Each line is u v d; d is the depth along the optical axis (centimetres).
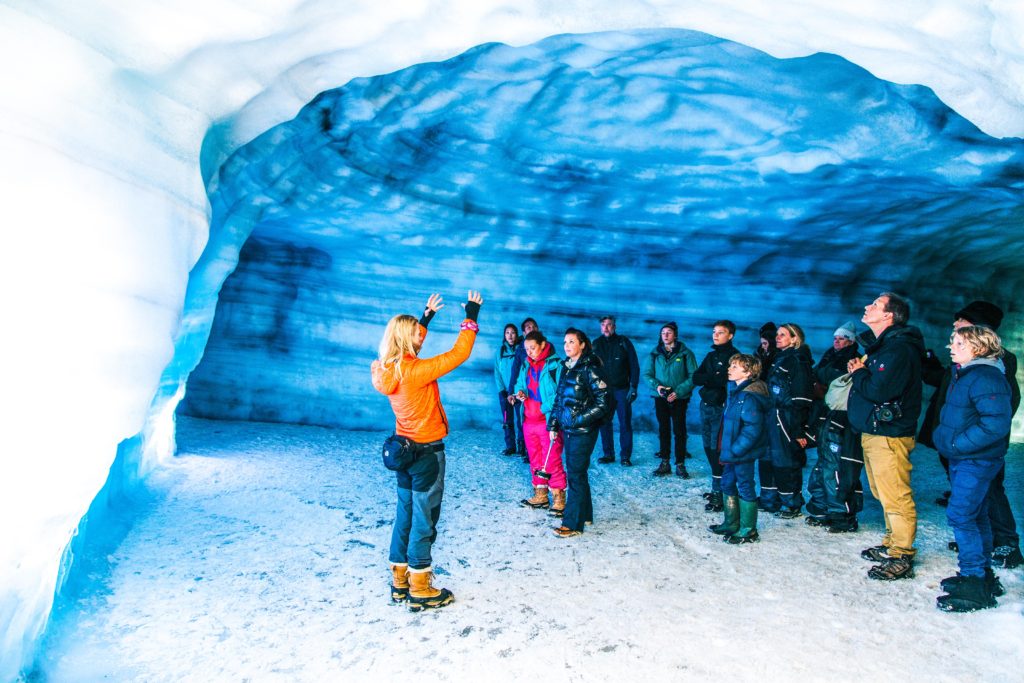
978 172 487
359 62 356
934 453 748
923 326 921
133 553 399
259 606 342
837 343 536
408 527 348
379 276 816
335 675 282
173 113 301
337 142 527
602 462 673
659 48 444
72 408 243
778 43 315
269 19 279
